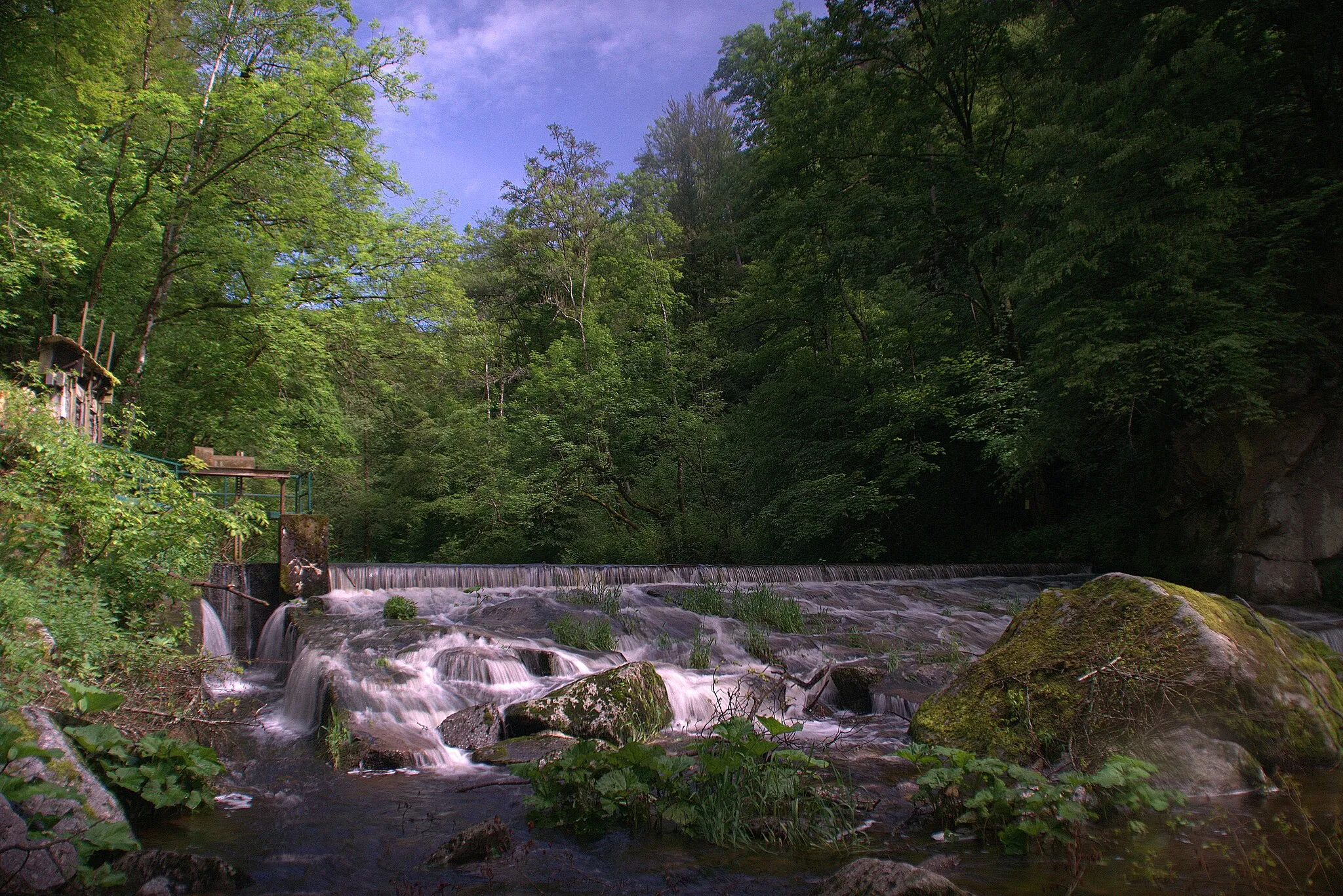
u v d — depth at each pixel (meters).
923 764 4.79
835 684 8.55
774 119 22.27
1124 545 17.73
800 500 21.42
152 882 3.78
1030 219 18.62
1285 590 13.06
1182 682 5.41
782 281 22.95
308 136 16.56
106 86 14.05
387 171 18.14
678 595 13.56
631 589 13.97
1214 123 13.12
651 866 4.14
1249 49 14.31
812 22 23.05
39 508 6.58
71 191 14.10
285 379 18.47
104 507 7.29
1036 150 15.65
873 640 10.92
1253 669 5.46
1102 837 4.34
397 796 5.52
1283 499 13.25
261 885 3.98
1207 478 14.62
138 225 15.74
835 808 4.88
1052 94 16.09
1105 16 15.95
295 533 11.80
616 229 36.22
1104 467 19.80
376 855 4.39
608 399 27.30
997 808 4.38
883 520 22.12
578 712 7.00
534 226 33.62
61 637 5.80
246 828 4.86
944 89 21.81
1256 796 4.86
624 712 7.05
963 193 19.73
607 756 4.88
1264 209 13.13
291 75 16.03
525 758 6.36
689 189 45.34
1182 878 3.74
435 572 13.39
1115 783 4.19
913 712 7.75
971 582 16.30
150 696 6.08
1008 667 6.10
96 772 4.85
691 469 27.14
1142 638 5.71
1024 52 20.08
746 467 25.92
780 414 23.48
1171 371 13.40
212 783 5.69
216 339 17.92
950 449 22.20
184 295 18.05
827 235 21.19
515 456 27.41
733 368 29.05
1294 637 6.38
